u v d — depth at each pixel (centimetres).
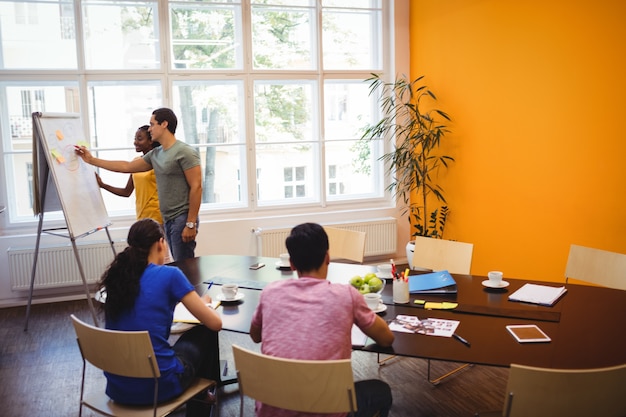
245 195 586
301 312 204
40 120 395
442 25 557
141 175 457
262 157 593
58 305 517
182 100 559
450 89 553
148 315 239
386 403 226
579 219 427
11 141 520
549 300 276
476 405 320
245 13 562
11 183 523
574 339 231
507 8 477
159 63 548
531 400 180
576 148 424
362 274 328
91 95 536
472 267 541
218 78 562
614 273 316
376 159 640
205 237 558
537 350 220
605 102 399
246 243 573
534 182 464
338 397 190
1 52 511
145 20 541
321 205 612
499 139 497
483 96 511
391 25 610
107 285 242
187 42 555
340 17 606
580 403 179
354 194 636
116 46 537
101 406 241
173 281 242
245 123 576
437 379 353
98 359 232
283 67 591
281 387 194
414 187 593
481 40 508
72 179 414
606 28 393
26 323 455
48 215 534
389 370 369
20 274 502
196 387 253
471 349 222
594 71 405
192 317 271
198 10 554
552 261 454
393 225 613
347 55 615
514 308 268
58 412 324
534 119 459
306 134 609
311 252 213
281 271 345
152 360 221
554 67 438
